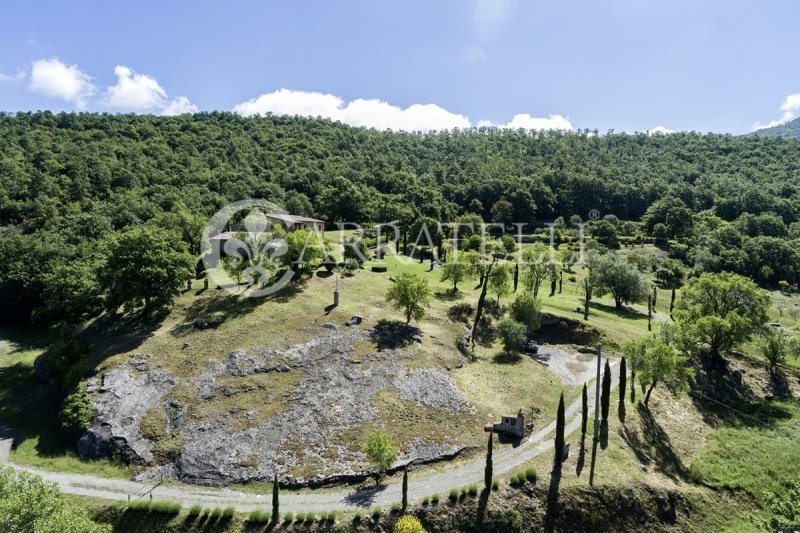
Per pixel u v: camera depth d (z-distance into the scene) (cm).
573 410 6056
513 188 19462
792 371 7762
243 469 4653
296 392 5606
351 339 6725
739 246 14750
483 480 4625
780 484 5175
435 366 6469
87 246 10031
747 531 4600
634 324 8950
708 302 8431
